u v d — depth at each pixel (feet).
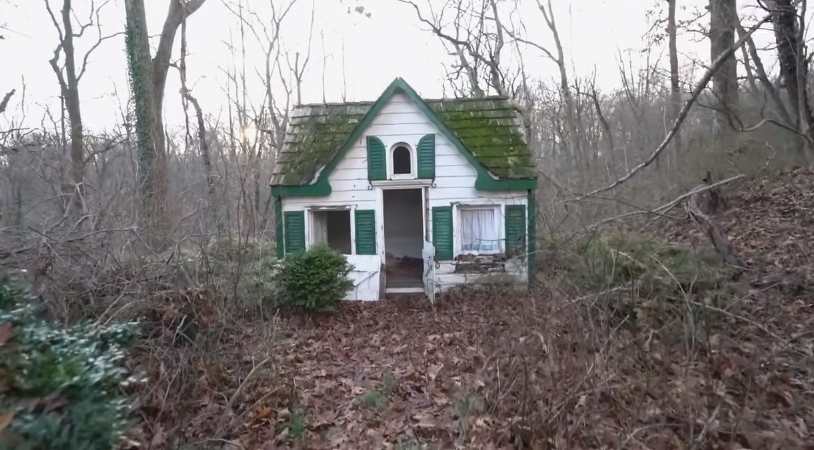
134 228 24.48
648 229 35.58
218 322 22.61
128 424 14.28
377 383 21.77
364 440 17.42
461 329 28.22
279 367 22.75
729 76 42.91
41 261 22.39
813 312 23.75
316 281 31.07
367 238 37.42
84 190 31.27
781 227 34.17
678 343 21.42
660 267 25.03
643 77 75.82
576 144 67.56
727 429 16.33
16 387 12.82
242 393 19.62
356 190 37.35
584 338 20.98
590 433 16.02
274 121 74.74
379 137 37.11
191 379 19.31
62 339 16.69
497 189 36.37
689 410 16.79
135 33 43.42
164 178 42.63
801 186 40.24
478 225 37.58
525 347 20.51
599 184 56.13
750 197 41.01
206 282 24.97
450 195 37.11
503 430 16.56
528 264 34.99
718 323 22.62
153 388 17.72
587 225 34.06
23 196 35.29
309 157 38.14
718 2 41.34
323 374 22.93
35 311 19.88
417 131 37.06
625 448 15.40
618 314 23.88
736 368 19.44
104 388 14.74
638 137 70.44
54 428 11.87
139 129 43.16
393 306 34.65
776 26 38.73
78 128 49.85
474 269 36.24
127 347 18.98
